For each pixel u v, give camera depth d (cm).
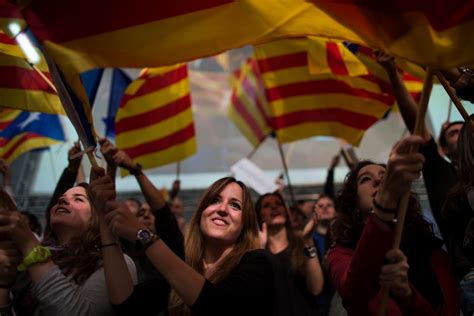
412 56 181
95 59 221
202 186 1270
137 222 226
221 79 1319
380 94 448
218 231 279
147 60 222
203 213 286
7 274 241
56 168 1238
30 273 239
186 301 220
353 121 469
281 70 497
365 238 193
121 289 229
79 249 266
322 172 1265
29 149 509
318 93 486
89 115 228
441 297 236
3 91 350
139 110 511
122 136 507
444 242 261
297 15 224
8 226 238
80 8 223
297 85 492
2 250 240
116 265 230
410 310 228
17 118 500
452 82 252
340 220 264
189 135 516
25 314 269
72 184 366
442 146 375
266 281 244
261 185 535
